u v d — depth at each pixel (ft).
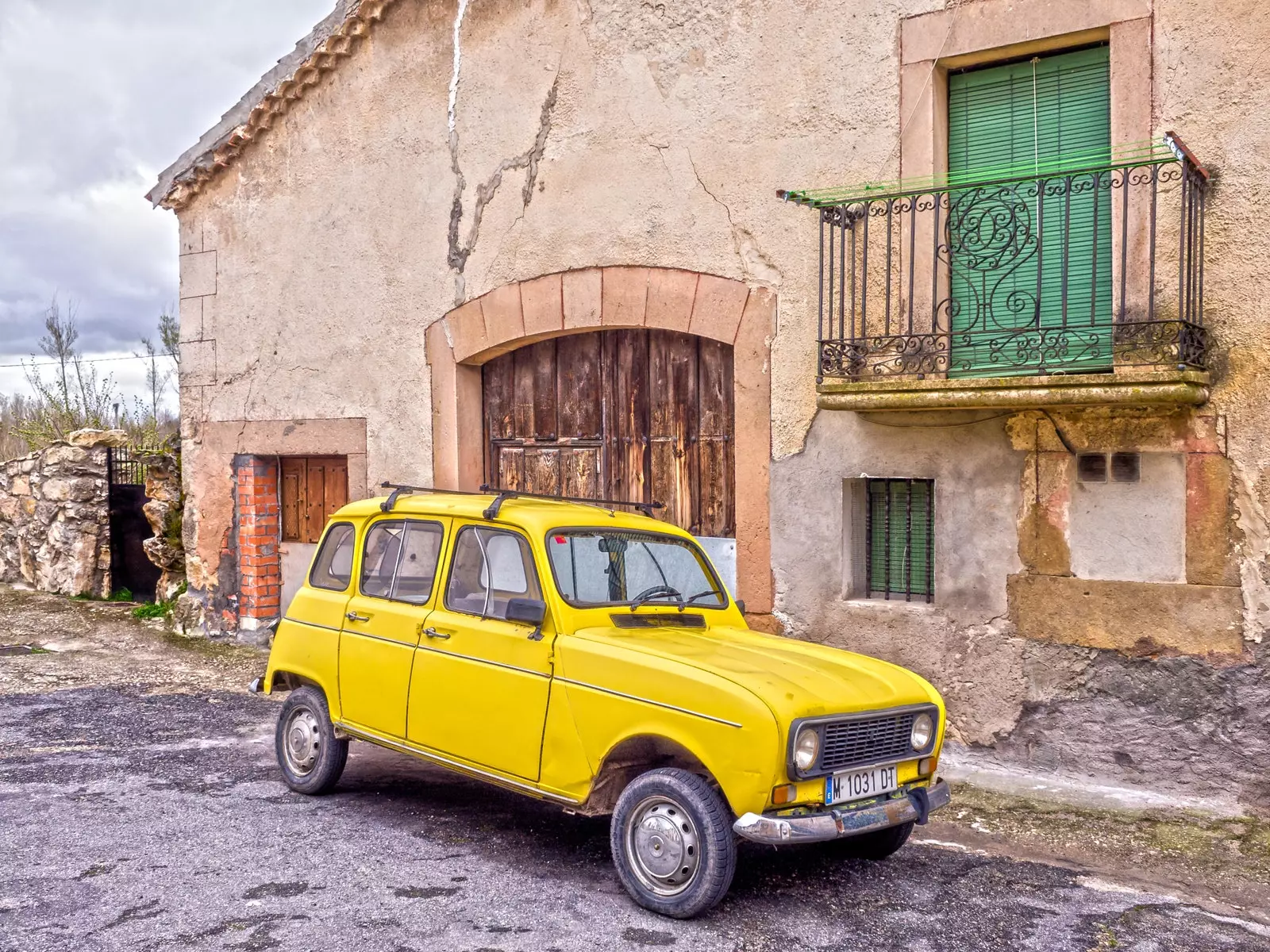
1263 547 21.13
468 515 19.61
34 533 50.37
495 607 18.70
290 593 37.88
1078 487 23.04
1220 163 21.59
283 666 22.25
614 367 30.55
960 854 19.43
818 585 26.14
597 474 30.89
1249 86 21.31
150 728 27.40
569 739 17.12
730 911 16.34
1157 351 21.30
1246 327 21.30
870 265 25.54
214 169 37.99
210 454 38.75
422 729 19.35
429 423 33.14
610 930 15.44
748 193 27.20
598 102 29.66
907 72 24.99
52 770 23.36
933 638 24.64
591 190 29.78
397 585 20.57
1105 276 23.34
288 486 38.01
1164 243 22.06
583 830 20.21
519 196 31.17
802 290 26.37
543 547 18.31
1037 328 22.22
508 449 32.68
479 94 31.99
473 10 32.01
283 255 36.58
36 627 41.11
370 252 34.47
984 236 24.71
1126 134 22.53
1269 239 21.09
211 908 15.85
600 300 29.58
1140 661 22.38
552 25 30.48
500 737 18.06
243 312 37.63
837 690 16.47
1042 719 23.45
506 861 18.29
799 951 14.98
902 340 24.90
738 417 27.30
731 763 15.31
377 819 20.39
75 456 48.11
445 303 32.76
